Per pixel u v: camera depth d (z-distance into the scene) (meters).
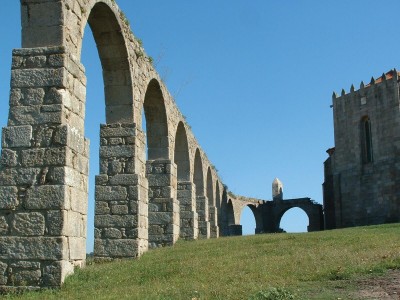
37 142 15.47
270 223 95.44
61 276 14.64
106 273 16.64
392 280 12.31
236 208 85.75
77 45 17.55
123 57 23.67
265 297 10.55
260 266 15.61
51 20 16.39
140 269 17.53
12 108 15.78
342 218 63.12
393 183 57.78
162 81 31.02
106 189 23.56
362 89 62.56
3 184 15.27
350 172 62.81
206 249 22.95
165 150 32.25
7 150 15.51
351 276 13.03
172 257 20.66
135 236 22.94
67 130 15.48
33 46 16.31
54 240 14.80
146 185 24.77
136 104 24.86
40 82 15.88
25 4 16.52
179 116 37.28
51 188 15.11
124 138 23.94
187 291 12.51
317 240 23.11
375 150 60.25
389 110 59.12
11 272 14.72
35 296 13.55
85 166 16.58
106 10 21.48
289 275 13.76
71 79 16.39
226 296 11.45
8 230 14.98
